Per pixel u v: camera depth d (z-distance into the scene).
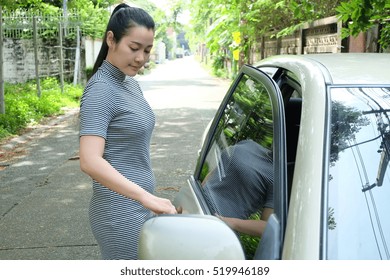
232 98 3.12
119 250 2.45
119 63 2.31
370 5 4.68
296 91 2.23
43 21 18.06
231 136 2.76
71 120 11.81
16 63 18.23
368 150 1.78
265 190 2.17
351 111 1.86
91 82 2.31
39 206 5.57
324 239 1.54
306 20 9.96
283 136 1.91
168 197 5.79
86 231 4.83
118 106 2.31
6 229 4.92
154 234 1.72
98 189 2.43
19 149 8.62
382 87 1.97
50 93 15.43
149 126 2.44
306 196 1.62
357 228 1.61
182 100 15.75
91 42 21.53
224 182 2.45
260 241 1.79
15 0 10.23
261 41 15.80
